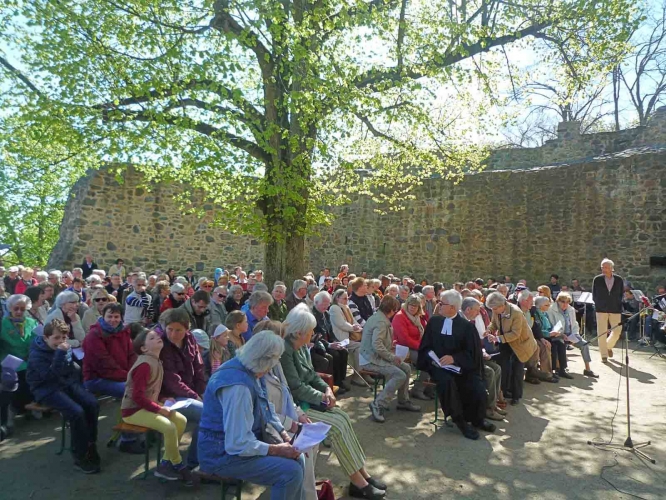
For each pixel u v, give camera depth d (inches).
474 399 192.2
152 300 265.1
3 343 183.5
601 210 510.6
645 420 207.9
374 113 306.3
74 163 330.6
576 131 651.5
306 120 282.2
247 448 104.7
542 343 279.1
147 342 147.8
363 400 235.9
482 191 582.6
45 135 281.7
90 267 492.7
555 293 495.5
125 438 166.9
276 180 292.4
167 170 348.8
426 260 609.6
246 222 330.0
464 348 198.4
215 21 284.8
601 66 350.0
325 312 267.9
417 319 241.9
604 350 337.1
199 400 158.4
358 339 266.5
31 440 174.2
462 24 307.9
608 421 207.5
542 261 544.4
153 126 278.1
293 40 267.1
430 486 144.6
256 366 111.1
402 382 206.2
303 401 150.8
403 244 623.5
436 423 201.5
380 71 313.1
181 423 145.4
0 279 336.5
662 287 427.8
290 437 123.4
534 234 550.9
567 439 185.2
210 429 110.2
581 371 307.0
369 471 154.6
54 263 532.4
